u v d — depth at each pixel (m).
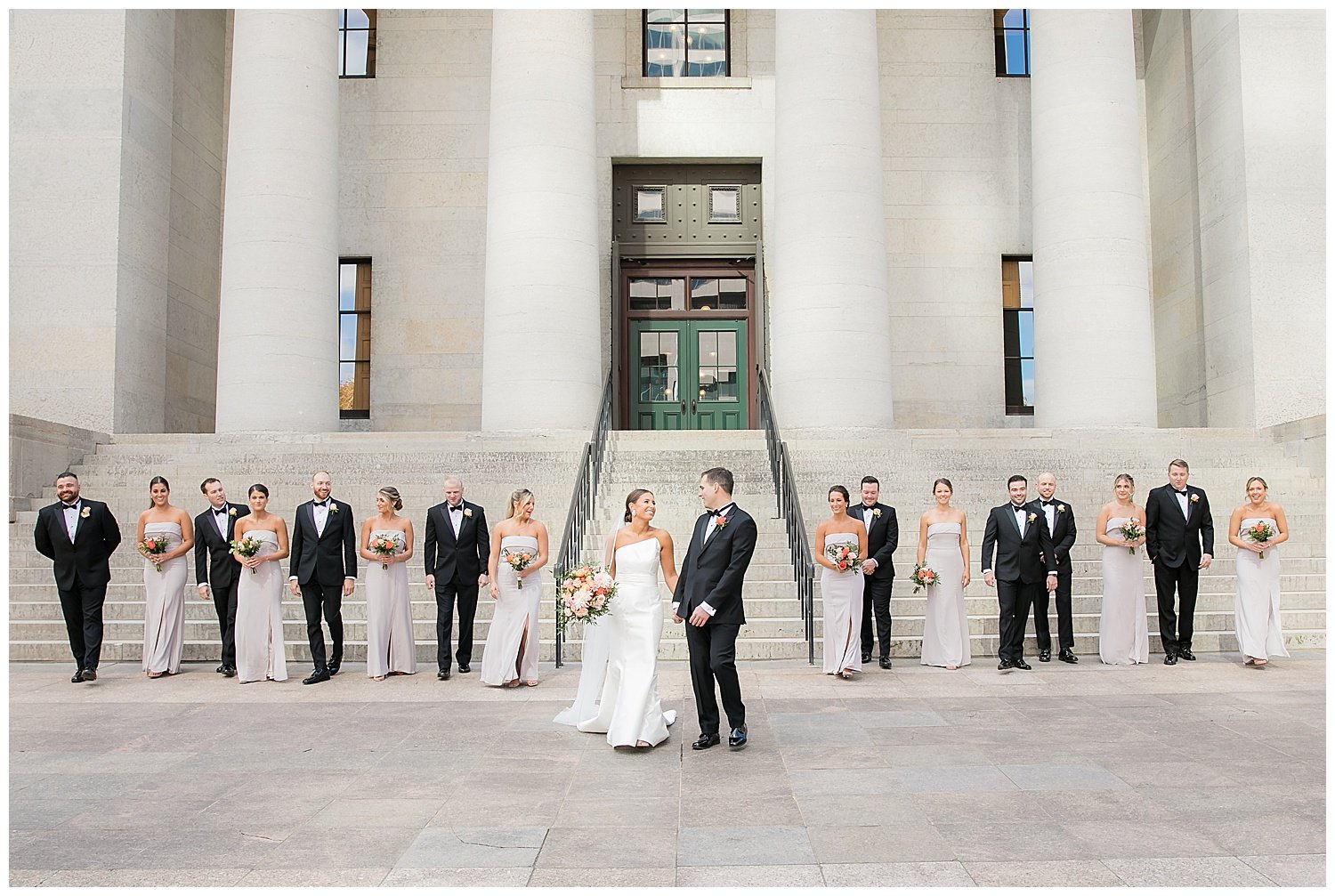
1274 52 16.62
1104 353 15.70
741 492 13.46
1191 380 18.30
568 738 6.73
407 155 20.09
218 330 19.67
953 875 4.12
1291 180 16.45
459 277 19.86
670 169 20.34
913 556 11.80
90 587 9.03
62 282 16.02
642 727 6.35
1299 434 14.41
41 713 7.64
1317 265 16.33
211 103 19.59
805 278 15.44
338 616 9.34
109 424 15.84
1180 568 9.72
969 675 9.16
